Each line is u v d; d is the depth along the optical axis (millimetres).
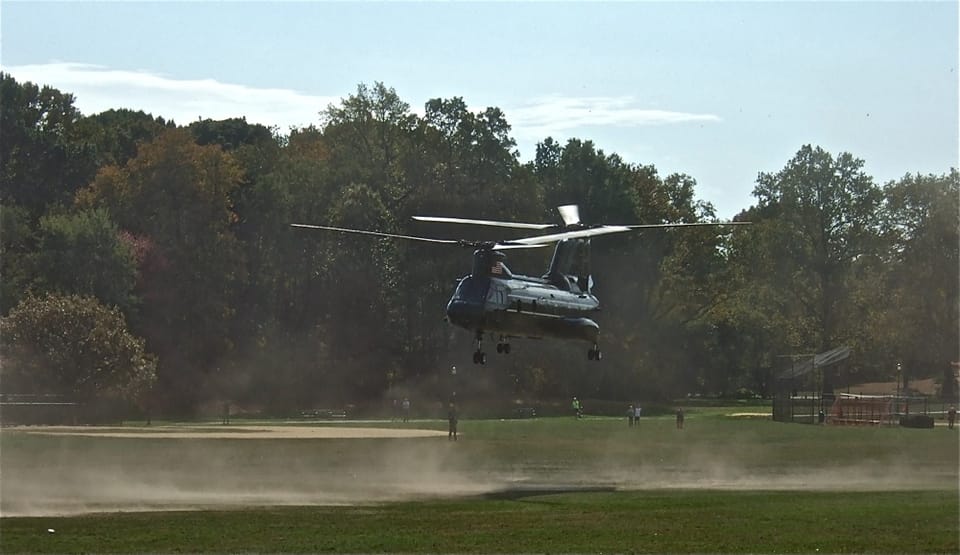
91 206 161625
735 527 47125
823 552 41688
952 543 43469
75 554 41469
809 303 176125
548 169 189000
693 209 189000
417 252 156000
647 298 179625
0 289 136500
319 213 164625
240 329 159750
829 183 172875
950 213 163375
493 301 60375
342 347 154250
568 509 53188
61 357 112000
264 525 48000
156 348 149500
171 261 153375
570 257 66188
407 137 173250
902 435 102250
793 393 134625
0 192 185000
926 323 165375
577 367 164125
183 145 157500
